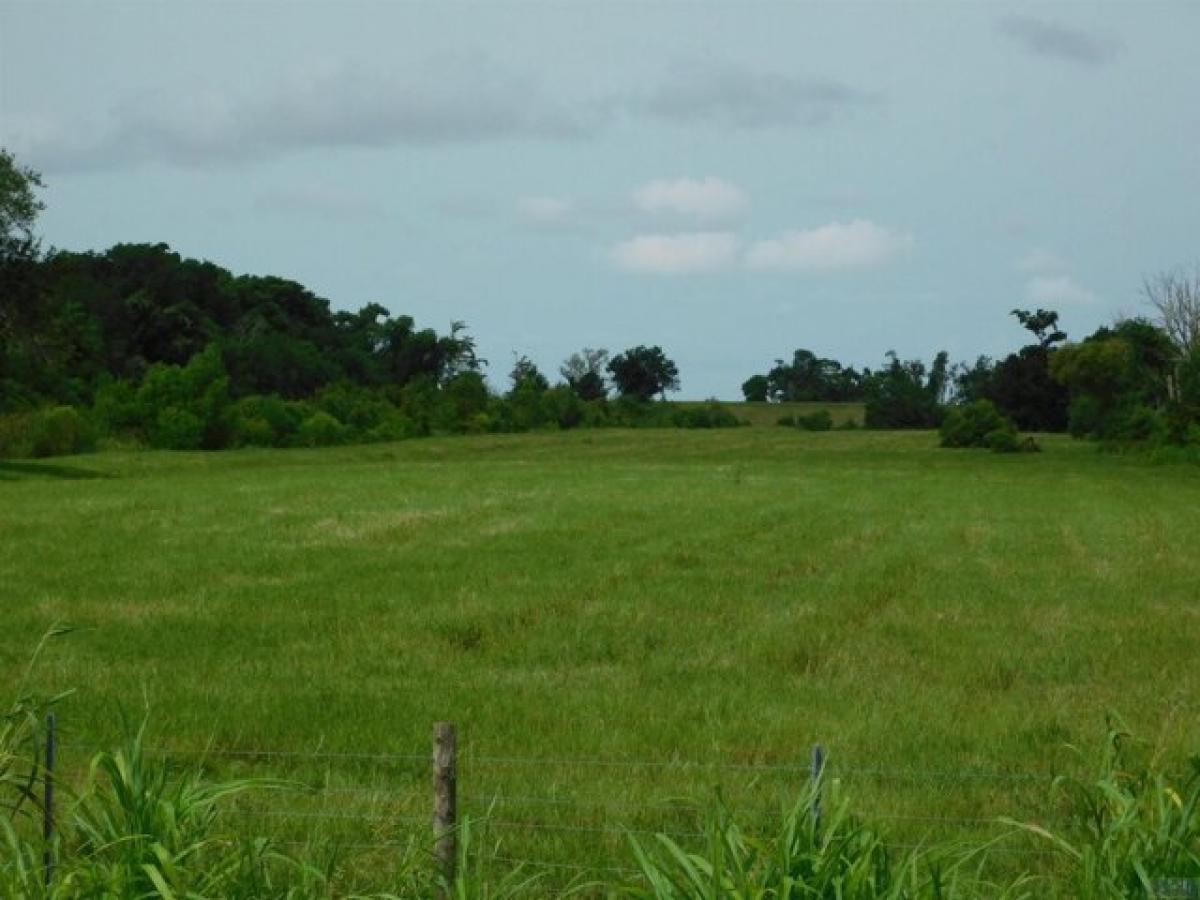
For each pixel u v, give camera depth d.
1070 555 38.22
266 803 12.88
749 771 14.43
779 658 21.64
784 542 39.78
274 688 18.66
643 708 17.61
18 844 9.75
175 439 118.31
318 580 30.16
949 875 9.02
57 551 35.09
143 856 8.83
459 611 25.72
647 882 10.47
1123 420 129.75
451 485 61.41
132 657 21.12
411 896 9.70
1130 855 8.70
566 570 32.25
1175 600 29.16
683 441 142.00
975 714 17.59
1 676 19.19
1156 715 17.55
